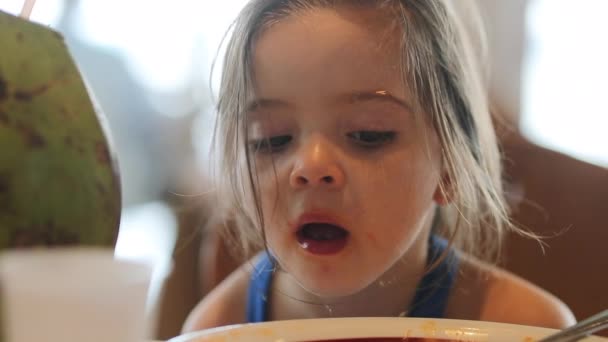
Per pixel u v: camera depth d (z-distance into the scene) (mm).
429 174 638
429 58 655
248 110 629
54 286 239
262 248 749
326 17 613
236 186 685
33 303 236
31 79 320
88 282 244
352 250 598
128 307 252
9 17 337
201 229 1234
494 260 879
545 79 2109
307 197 591
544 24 2096
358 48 600
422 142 629
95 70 1916
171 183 1957
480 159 746
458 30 743
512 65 2086
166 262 1218
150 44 1970
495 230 856
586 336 394
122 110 1970
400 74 614
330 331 429
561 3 2072
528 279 897
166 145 1984
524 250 898
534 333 423
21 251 257
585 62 2064
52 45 345
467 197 716
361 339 425
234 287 849
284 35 615
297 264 612
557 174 913
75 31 1844
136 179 1968
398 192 606
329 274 602
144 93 1989
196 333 428
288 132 612
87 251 257
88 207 317
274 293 795
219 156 741
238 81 647
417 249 713
